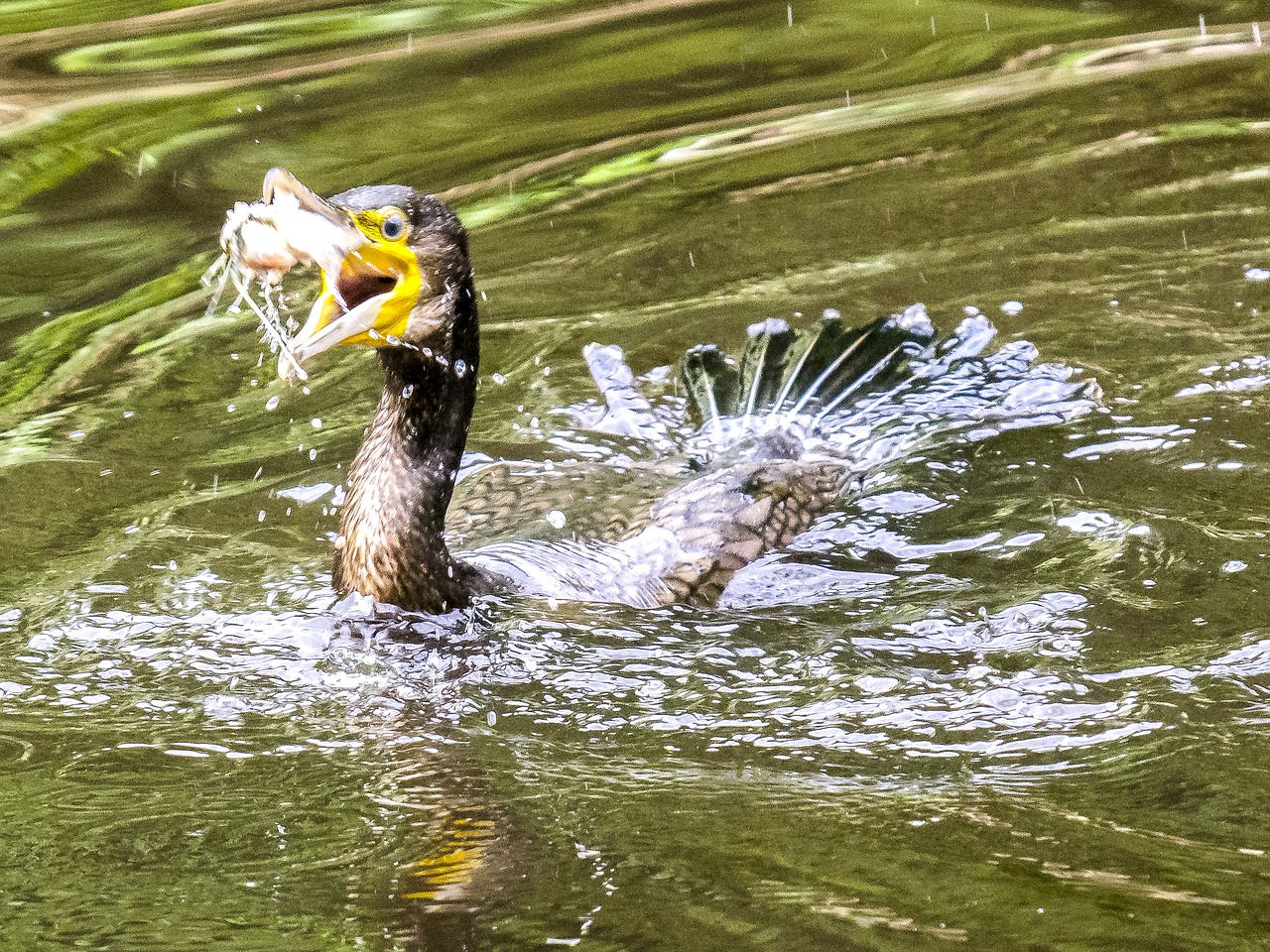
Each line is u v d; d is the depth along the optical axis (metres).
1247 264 12.13
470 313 8.22
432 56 16.72
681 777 6.61
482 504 9.56
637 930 5.48
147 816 6.38
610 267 12.92
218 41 17.03
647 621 8.16
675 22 17.50
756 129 15.21
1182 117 14.94
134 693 7.43
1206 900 5.55
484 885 5.82
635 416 10.70
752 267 12.80
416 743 6.98
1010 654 7.54
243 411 10.69
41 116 15.28
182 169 14.23
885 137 14.97
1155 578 8.14
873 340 11.28
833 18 17.59
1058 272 12.31
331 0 18.05
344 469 9.82
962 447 9.96
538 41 17.08
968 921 5.47
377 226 7.90
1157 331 11.24
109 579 8.50
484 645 7.89
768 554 8.83
